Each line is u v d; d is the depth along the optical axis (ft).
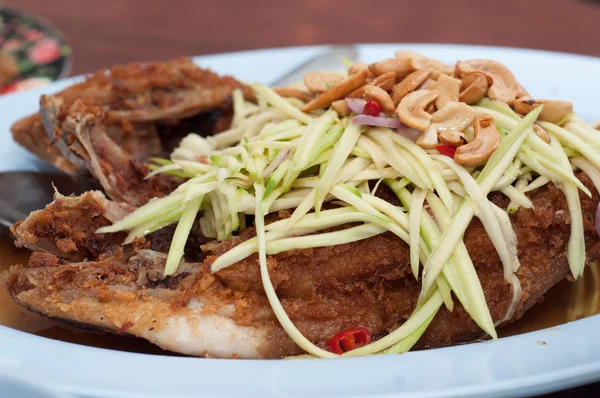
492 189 1.14
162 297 1.15
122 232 1.22
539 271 1.17
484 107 1.20
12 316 1.27
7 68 1.95
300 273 1.15
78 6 2.48
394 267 1.16
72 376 1.01
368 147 1.16
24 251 1.39
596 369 1.00
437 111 1.17
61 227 1.19
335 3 2.57
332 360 1.03
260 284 1.15
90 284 1.14
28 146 1.48
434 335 1.16
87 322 1.15
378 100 1.18
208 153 1.32
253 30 2.34
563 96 1.63
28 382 1.00
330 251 1.15
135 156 1.46
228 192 1.16
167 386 0.99
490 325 1.09
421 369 1.01
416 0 2.61
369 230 1.13
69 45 2.17
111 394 0.99
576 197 1.16
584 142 1.18
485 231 1.13
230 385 1.00
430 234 1.12
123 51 2.13
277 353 1.15
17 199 1.40
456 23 2.40
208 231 1.21
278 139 1.21
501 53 1.74
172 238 1.22
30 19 2.24
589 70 1.68
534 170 1.16
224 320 1.15
